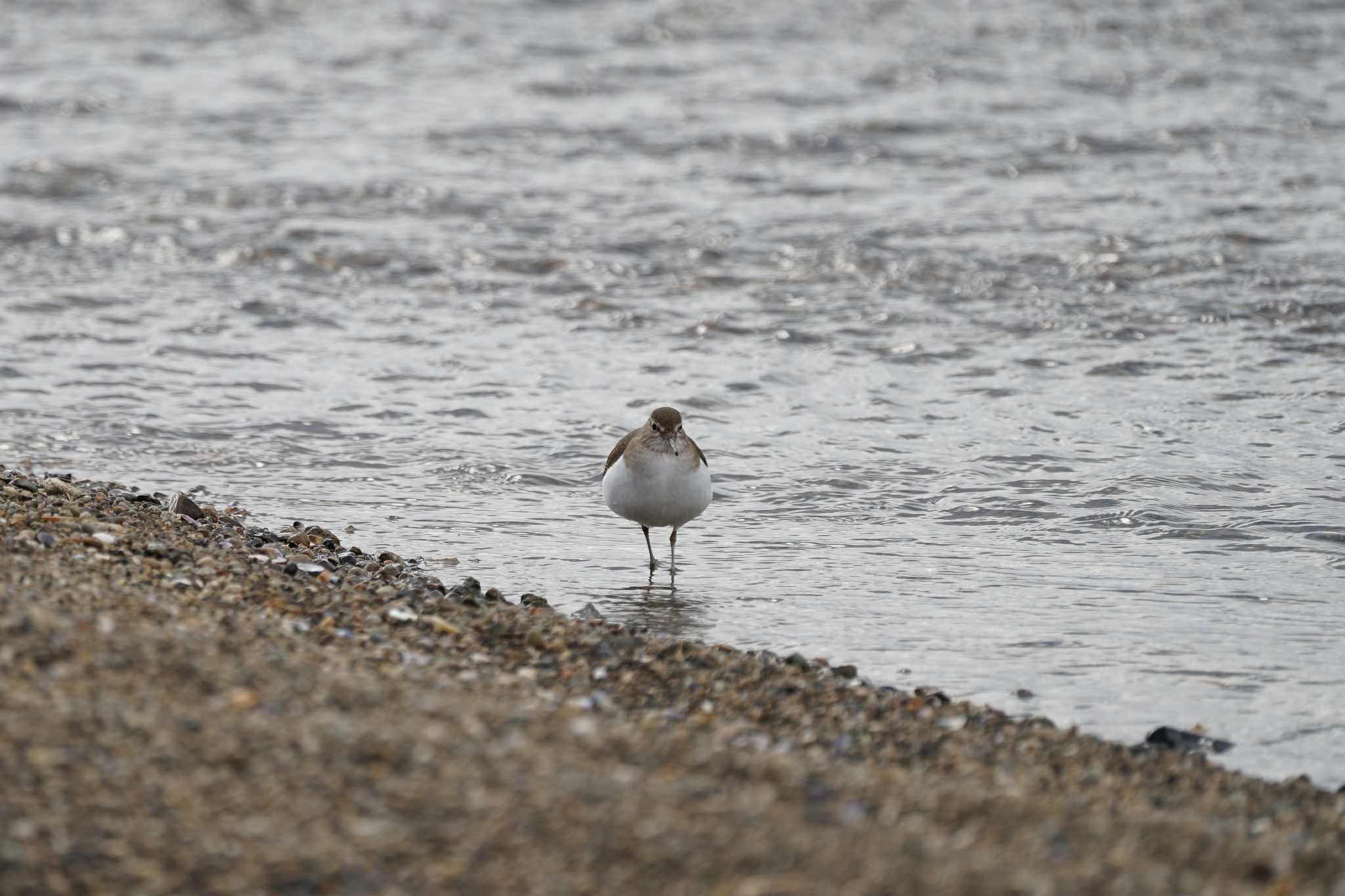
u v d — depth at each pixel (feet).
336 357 63.98
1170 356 62.49
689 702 31.60
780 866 21.21
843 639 38.24
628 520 47.11
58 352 63.67
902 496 50.34
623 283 72.54
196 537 40.29
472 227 79.36
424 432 56.34
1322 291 68.49
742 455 54.19
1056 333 65.51
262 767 22.99
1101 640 38.01
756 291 71.26
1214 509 48.08
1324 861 23.41
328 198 83.35
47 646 26.40
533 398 59.67
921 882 20.94
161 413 57.52
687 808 22.76
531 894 20.43
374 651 32.37
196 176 86.63
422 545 45.80
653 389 60.49
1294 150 89.56
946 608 40.63
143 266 74.43
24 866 20.49
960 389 60.03
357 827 21.67
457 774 23.30
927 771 28.14
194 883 20.43
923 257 74.08
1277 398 57.82
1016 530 47.24
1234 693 34.58
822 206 81.92
